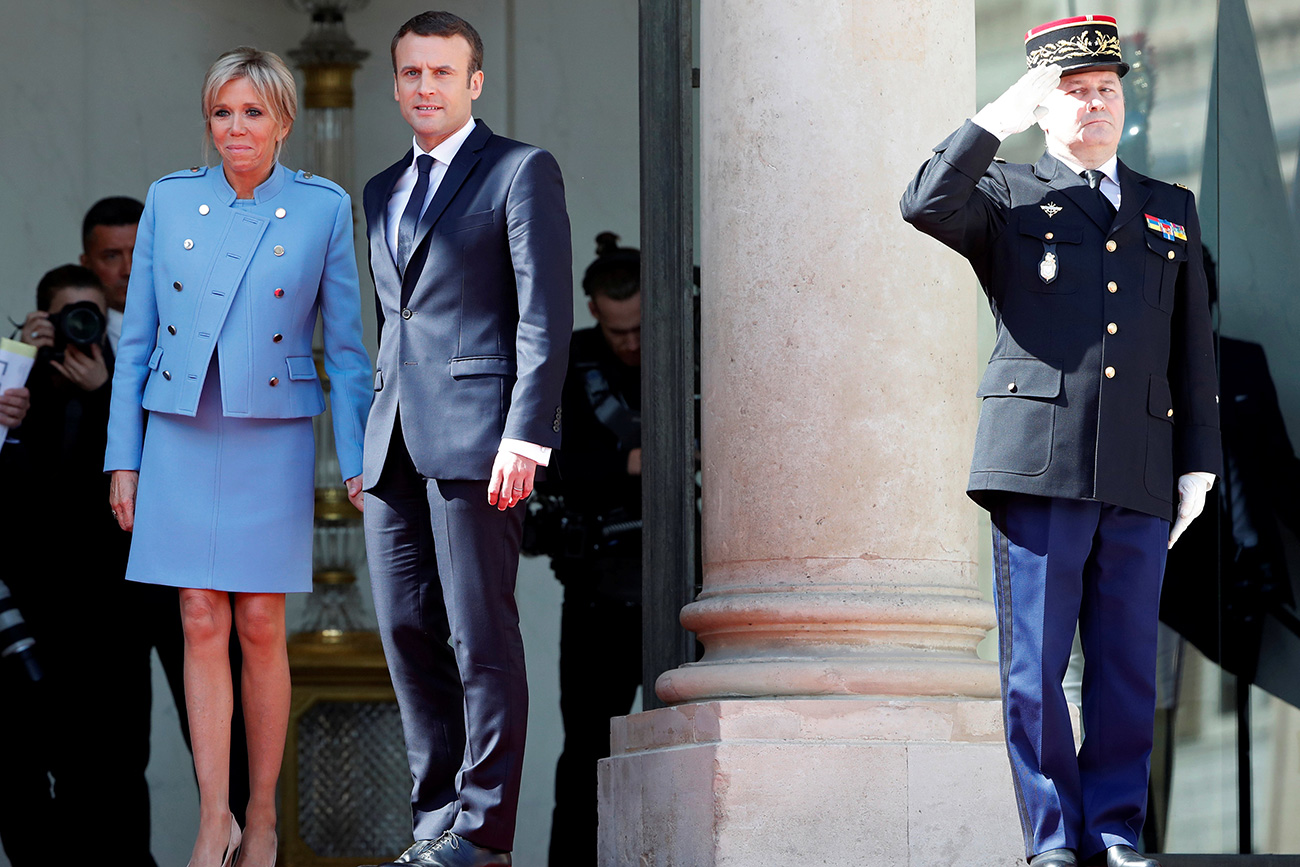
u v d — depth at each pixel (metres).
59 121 29.00
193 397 17.12
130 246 28.84
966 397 17.48
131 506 17.48
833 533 16.95
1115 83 14.75
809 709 16.20
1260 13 22.22
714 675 16.88
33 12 29.03
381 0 29.72
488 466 15.60
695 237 20.61
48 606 27.58
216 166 17.78
